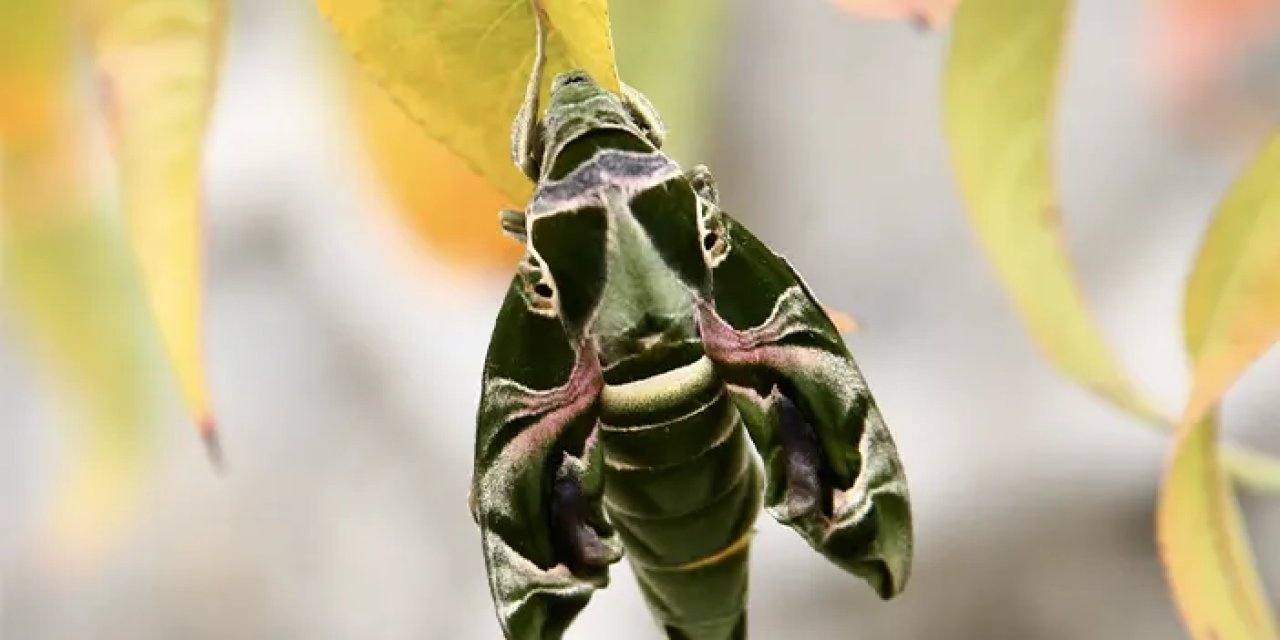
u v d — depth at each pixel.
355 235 0.78
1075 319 0.35
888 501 0.31
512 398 0.32
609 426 0.31
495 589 0.31
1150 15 0.74
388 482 0.77
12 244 0.44
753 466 0.32
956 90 0.34
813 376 0.32
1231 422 0.66
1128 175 0.74
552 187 0.31
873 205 0.76
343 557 0.75
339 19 0.30
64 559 0.75
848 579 0.70
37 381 0.74
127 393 0.50
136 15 0.32
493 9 0.30
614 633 0.70
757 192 0.75
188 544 0.75
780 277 0.32
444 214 0.36
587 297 0.31
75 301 0.46
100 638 0.75
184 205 0.32
